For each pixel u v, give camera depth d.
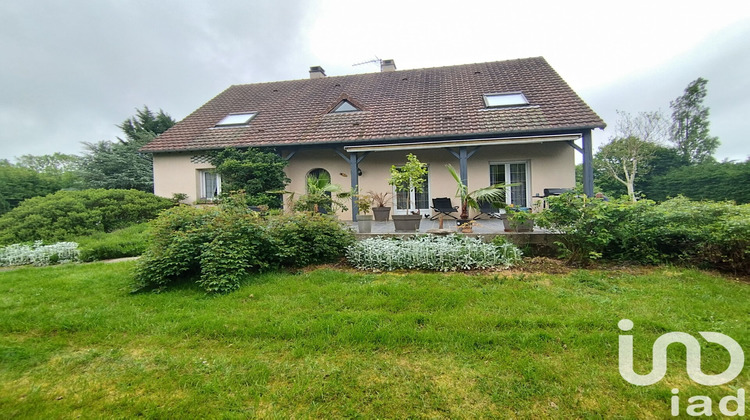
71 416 1.93
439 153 10.41
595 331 2.76
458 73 13.10
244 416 1.90
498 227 7.55
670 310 3.15
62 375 2.37
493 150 10.09
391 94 12.40
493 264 4.83
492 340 2.66
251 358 2.52
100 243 6.77
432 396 2.04
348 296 3.71
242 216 4.99
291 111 12.33
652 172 25.09
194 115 13.08
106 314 3.43
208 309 3.51
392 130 9.92
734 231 4.20
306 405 1.99
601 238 4.66
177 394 2.12
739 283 3.98
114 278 4.83
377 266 4.98
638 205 4.86
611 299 3.46
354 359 2.46
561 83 10.92
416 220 6.55
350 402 2.00
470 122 9.62
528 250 5.52
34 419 1.90
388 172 10.62
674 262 4.82
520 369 2.27
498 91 11.20
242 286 4.22
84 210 8.62
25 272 5.35
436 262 4.83
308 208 7.42
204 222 4.81
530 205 9.93
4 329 3.13
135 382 2.26
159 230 4.69
